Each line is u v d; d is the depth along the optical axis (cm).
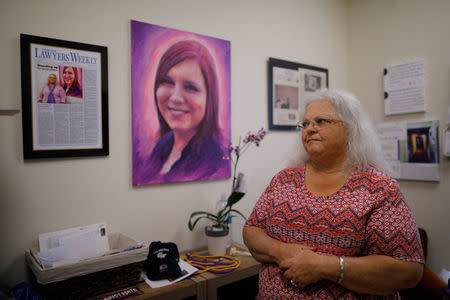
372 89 235
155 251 135
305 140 105
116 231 151
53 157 134
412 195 212
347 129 102
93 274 115
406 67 213
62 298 109
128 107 154
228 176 187
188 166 171
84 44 141
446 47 193
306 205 100
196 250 171
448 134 191
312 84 228
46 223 134
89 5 143
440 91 196
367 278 85
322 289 92
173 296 122
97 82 144
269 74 205
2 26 125
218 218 164
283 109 212
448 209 194
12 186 127
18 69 128
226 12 187
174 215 169
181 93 168
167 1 165
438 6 197
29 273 130
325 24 238
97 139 145
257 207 115
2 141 125
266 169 207
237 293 170
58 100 135
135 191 157
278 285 100
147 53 157
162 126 162
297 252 94
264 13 204
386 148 225
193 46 172
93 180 145
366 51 239
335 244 92
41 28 132
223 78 183
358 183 96
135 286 125
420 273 87
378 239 87
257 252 107
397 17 219
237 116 192
